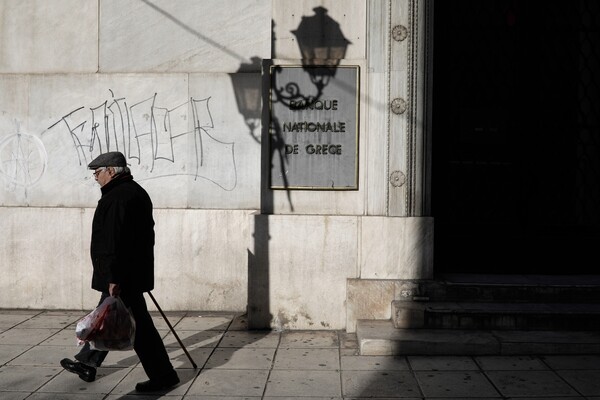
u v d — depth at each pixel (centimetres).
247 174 759
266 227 675
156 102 762
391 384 518
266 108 679
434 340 587
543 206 729
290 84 676
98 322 486
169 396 495
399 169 670
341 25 674
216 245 755
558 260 720
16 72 769
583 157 730
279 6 676
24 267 764
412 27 665
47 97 767
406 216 670
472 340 586
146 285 517
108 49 764
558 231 725
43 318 728
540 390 502
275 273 676
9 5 767
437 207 719
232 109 758
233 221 753
